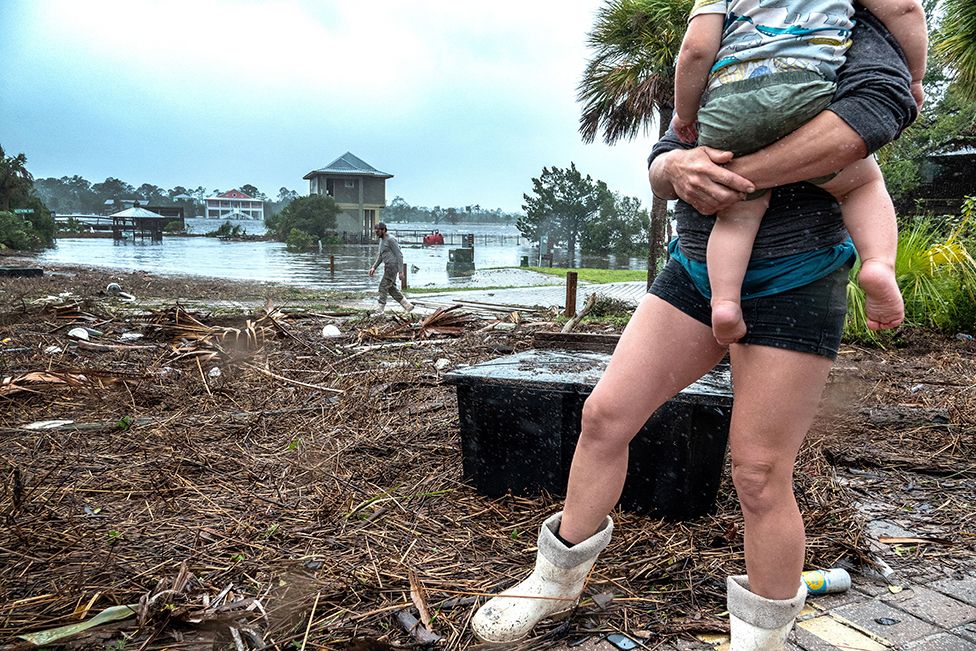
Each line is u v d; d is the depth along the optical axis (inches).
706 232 71.3
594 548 82.0
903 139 798.5
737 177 64.0
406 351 304.2
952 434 177.6
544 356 153.9
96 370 227.3
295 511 128.3
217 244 2785.4
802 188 66.3
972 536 123.6
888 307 64.0
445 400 207.5
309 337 328.8
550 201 2274.9
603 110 509.0
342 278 1075.3
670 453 119.2
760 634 72.8
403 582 101.7
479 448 134.5
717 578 103.1
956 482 151.4
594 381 124.3
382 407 201.5
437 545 114.8
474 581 102.1
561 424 126.9
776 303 67.2
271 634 88.1
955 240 390.6
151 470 148.3
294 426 183.9
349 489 139.1
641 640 88.2
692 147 75.0
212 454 159.6
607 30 481.4
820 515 125.4
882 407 199.9
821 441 171.8
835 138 61.3
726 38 65.9
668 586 101.4
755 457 69.6
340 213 3046.3
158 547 112.7
